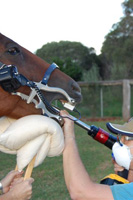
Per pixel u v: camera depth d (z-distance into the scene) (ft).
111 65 56.13
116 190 4.45
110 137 5.50
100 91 31.30
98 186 4.55
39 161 5.21
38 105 5.69
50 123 5.04
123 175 5.16
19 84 5.33
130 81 28.58
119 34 59.06
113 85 31.14
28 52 6.07
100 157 15.67
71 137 5.26
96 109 31.40
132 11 58.90
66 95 6.15
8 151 5.43
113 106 31.99
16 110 5.78
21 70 5.80
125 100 28.45
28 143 5.11
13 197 4.84
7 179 5.54
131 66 51.75
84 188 4.49
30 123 4.97
